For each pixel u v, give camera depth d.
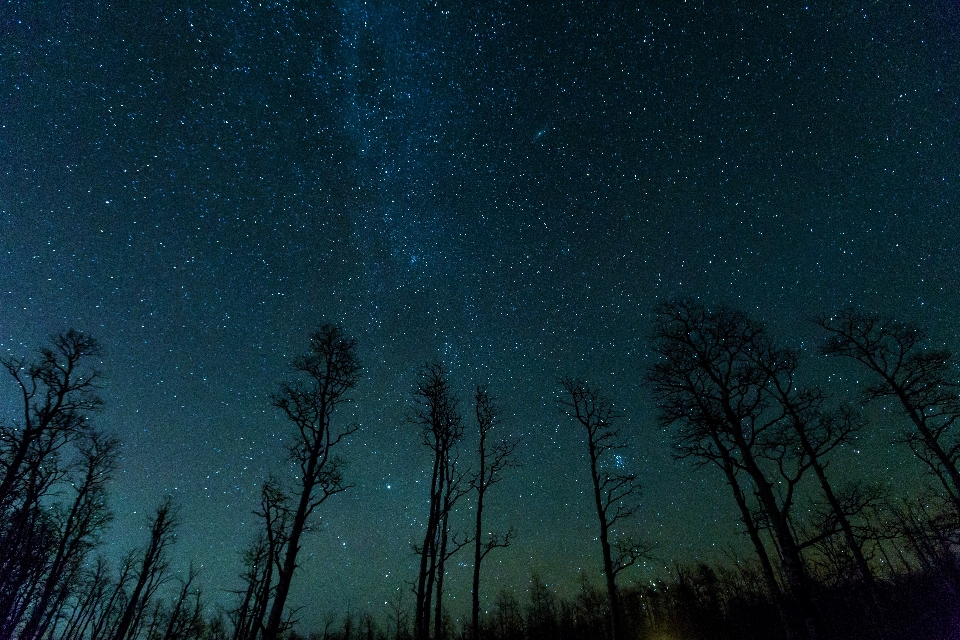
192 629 30.58
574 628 42.66
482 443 20.30
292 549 13.55
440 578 18.08
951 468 16.56
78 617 28.34
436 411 19.30
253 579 20.03
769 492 12.34
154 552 28.09
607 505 18.36
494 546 17.95
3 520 20.22
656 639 37.62
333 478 15.28
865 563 16.08
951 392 16.91
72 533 23.59
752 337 14.51
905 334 18.17
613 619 16.22
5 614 21.22
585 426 20.44
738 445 13.09
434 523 16.95
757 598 31.75
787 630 13.34
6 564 20.58
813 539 11.89
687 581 38.00
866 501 14.07
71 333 20.20
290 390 16.19
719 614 35.38
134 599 26.89
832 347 19.53
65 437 20.17
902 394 17.84
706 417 13.98
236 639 18.75
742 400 13.74
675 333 15.26
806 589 10.95
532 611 45.81
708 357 14.60
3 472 18.22
